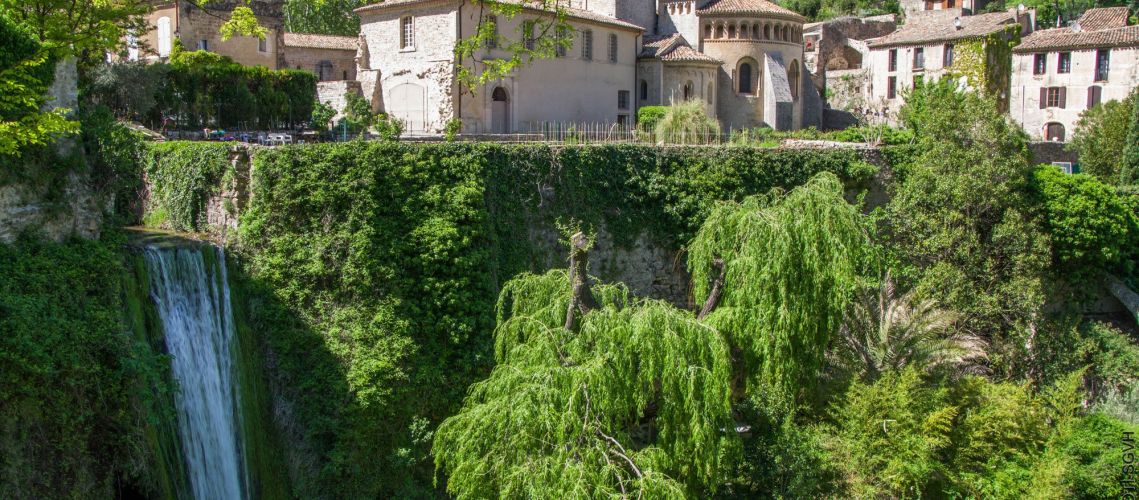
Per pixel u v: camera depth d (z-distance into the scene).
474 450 16.55
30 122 19.89
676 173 34.28
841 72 76.50
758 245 21.09
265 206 26.34
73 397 19.61
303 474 25.12
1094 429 27.12
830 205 21.70
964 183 35.12
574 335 18.64
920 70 69.31
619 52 57.31
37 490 18.86
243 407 25.39
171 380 22.31
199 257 24.89
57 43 22.55
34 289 19.89
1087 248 37.81
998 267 35.38
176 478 22.16
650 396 18.42
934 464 24.12
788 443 23.08
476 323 27.38
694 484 18.55
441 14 46.31
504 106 49.47
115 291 21.50
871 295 29.86
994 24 66.94
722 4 62.62
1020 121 69.31
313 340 25.88
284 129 42.41
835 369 26.97
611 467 15.76
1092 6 94.50
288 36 59.50
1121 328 39.03
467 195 27.98
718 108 62.91
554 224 31.28
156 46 49.78
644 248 33.59
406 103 48.62
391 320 26.09
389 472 25.58
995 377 32.91
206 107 39.50
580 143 33.44
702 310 22.73
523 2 25.16
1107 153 50.44
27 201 20.84
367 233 26.30
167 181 28.53
